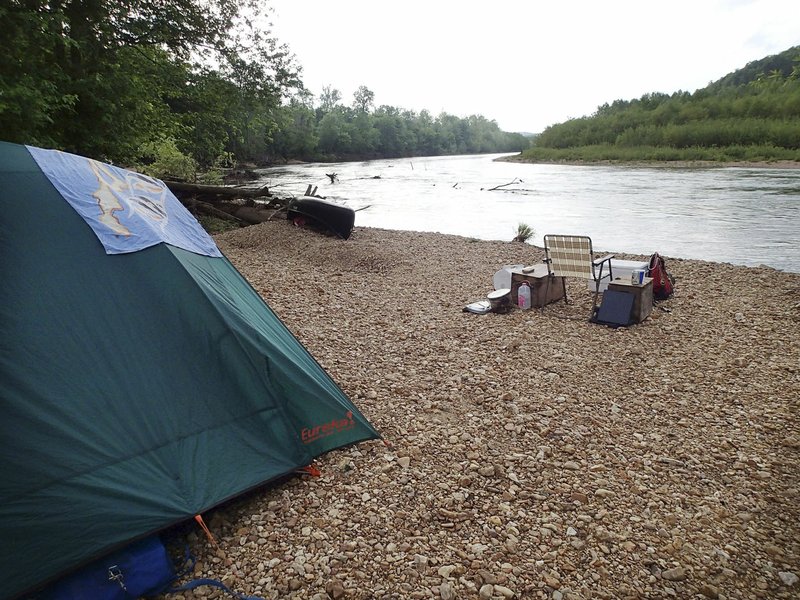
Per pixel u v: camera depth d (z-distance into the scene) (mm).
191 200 15398
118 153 12430
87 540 2758
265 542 3139
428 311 7812
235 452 3416
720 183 30266
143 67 15383
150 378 3297
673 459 4055
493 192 30766
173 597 2758
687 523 3352
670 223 17812
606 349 6250
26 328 3068
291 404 3789
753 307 7824
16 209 3393
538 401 4965
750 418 4656
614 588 2834
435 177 44469
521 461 4020
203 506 3102
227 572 2912
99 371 3162
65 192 3637
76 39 11391
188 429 3303
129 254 3574
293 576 2877
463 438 4324
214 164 28047
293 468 3619
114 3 12688
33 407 2908
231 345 3658
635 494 3641
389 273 10383
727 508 3490
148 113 14695
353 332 6824
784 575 2910
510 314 7602
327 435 3889
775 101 60312
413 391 5156
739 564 3008
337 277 9898
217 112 19641
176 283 3641
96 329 3252
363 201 26969
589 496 3613
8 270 3170
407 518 3363
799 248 13305
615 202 24000
